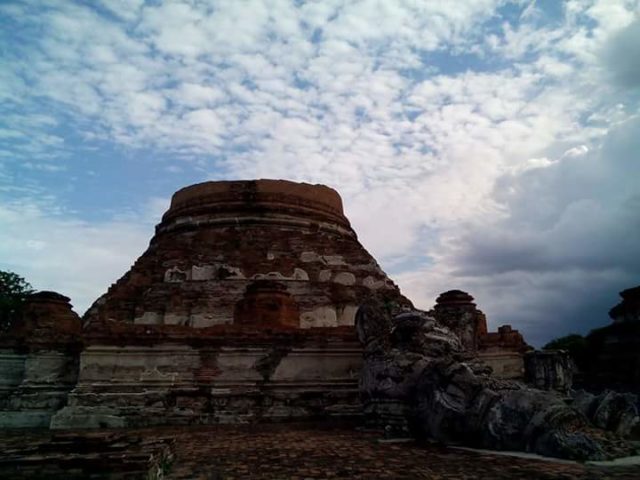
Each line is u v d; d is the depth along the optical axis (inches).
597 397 604.7
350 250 1150.3
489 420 505.4
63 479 306.0
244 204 1160.2
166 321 945.5
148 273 1067.3
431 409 558.6
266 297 871.7
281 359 802.2
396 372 618.5
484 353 999.0
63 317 948.0
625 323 1152.8
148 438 492.1
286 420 760.3
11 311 1804.9
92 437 486.3
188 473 398.9
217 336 796.0
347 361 815.1
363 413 703.1
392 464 429.7
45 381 834.8
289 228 1162.0
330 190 1283.2
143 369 775.1
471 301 1013.2
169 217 1232.2
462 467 415.2
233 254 1061.1
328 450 501.0
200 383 774.5
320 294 1005.2
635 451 470.3
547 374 774.5
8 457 351.3
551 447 460.8
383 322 688.4
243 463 437.1
